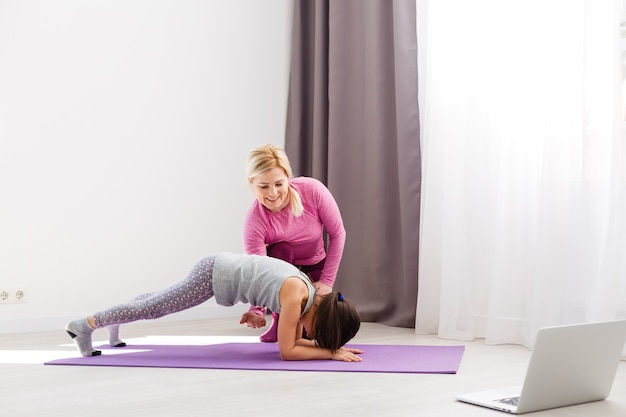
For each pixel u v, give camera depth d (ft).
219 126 13.94
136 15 13.12
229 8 14.11
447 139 11.08
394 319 12.25
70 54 12.49
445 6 11.27
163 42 13.38
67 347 10.09
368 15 12.82
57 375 7.95
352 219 13.21
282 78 14.64
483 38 10.75
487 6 10.70
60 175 12.37
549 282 9.63
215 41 13.94
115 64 12.89
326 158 13.82
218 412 6.26
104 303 12.74
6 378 7.81
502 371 8.17
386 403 6.59
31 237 12.13
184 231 13.55
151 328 12.16
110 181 12.82
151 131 13.23
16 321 11.89
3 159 11.91
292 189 10.18
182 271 13.51
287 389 7.15
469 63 10.82
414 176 12.03
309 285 8.82
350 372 8.00
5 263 11.92
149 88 13.23
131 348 9.91
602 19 9.25
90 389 7.21
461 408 6.43
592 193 9.27
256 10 14.44
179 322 12.98
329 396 6.86
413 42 12.10
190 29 13.66
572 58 9.61
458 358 8.89
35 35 12.19
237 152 14.15
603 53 9.23
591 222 9.27
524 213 10.39
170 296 9.08
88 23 12.66
